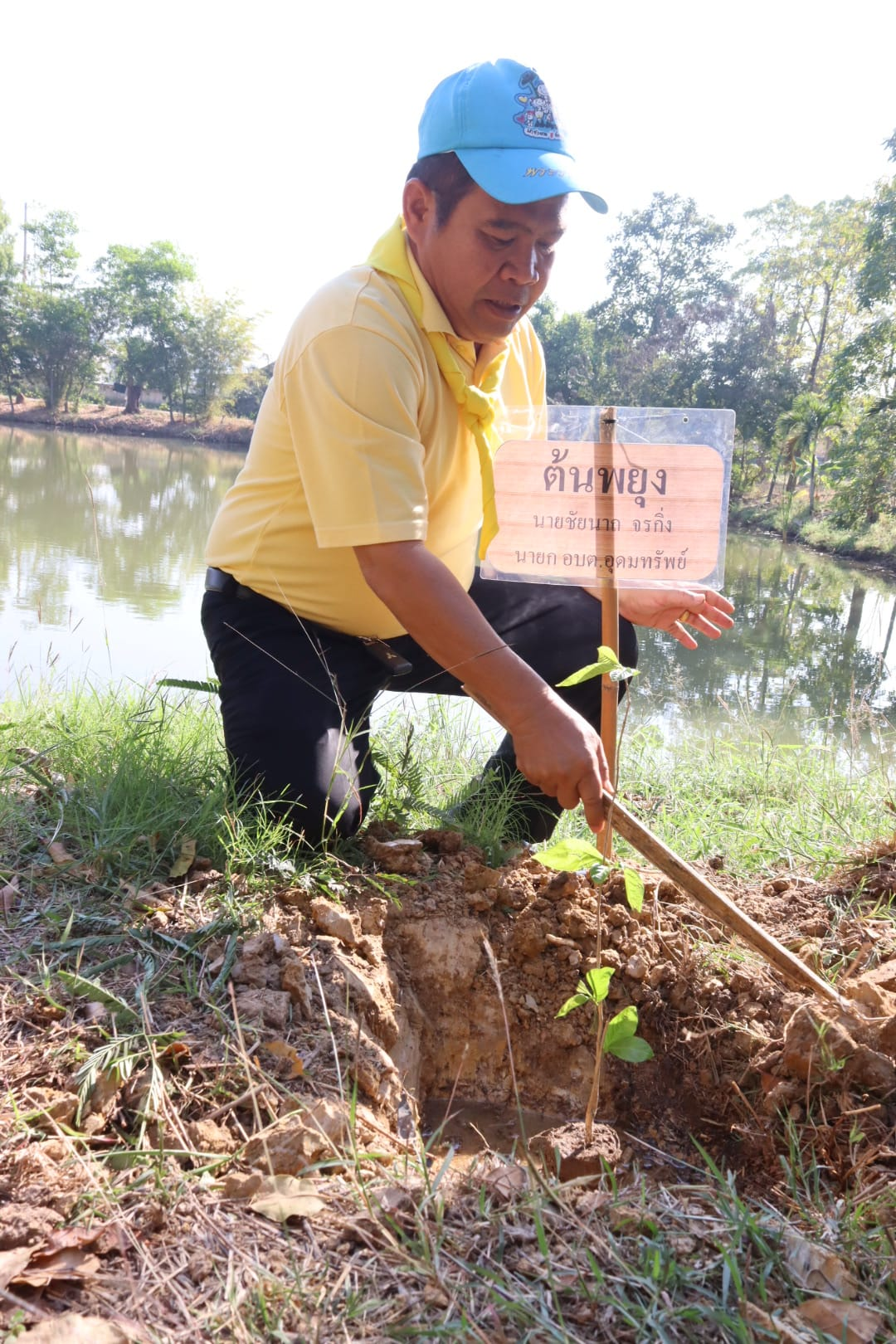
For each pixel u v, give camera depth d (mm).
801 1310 1275
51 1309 1174
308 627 2473
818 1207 1550
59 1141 1419
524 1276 1297
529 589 2777
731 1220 1432
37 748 2748
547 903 2266
